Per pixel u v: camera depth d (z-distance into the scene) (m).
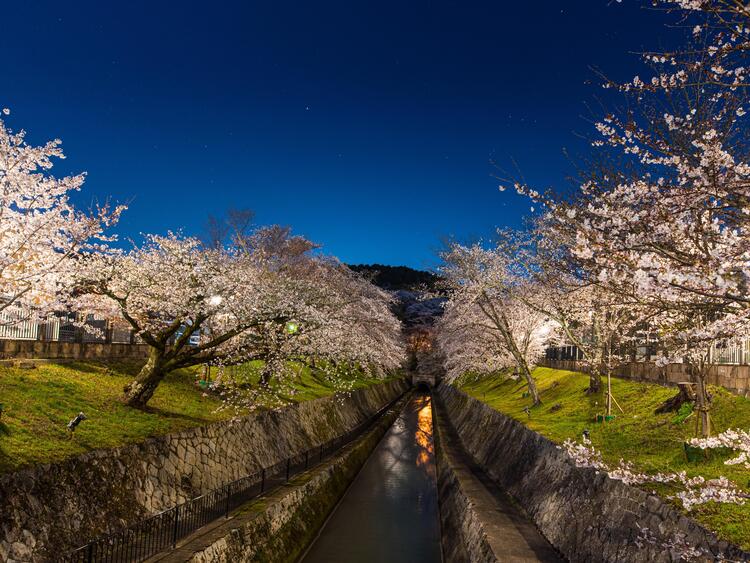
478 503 14.45
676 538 6.61
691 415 12.62
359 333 27.23
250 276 17.53
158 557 9.17
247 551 11.30
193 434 14.73
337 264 36.94
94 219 12.08
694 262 5.33
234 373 23.88
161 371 15.23
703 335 5.79
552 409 20.56
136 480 11.50
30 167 11.14
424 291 29.34
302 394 27.78
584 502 10.57
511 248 23.08
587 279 7.43
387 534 17.17
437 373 77.75
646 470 10.10
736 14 5.02
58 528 8.96
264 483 16.08
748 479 8.48
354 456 25.16
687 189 5.72
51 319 14.75
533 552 10.53
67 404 12.91
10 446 9.60
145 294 15.62
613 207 6.38
